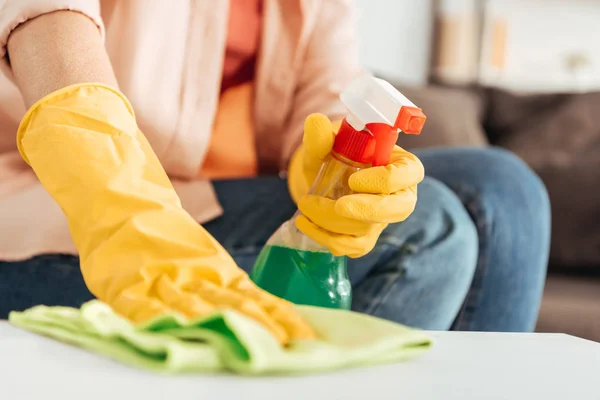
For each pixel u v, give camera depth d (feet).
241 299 1.08
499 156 2.80
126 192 1.31
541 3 7.86
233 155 2.91
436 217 2.31
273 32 2.90
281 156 3.07
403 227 2.26
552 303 3.96
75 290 2.21
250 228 2.43
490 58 7.75
